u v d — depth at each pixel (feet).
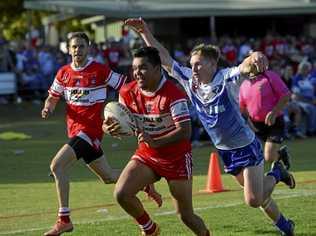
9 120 287.48
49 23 508.53
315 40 382.01
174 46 391.65
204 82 89.97
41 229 105.60
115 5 376.07
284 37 385.29
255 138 93.35
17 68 331.16
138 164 84.43
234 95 90.17
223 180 150.92
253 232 99.81
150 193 108.37
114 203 127.44
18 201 131.95
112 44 349.41
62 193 101.55
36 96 333.62
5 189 146.61
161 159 83.56
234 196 130.93
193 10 367.25
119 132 83.87
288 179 97.91
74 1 388.16
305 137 234.99
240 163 92.38
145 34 92.68
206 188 141.18
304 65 237.45
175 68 91.50
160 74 82.79
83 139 106.63
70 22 524.93
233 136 91.45
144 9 365.61
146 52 81.71
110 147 218.59
